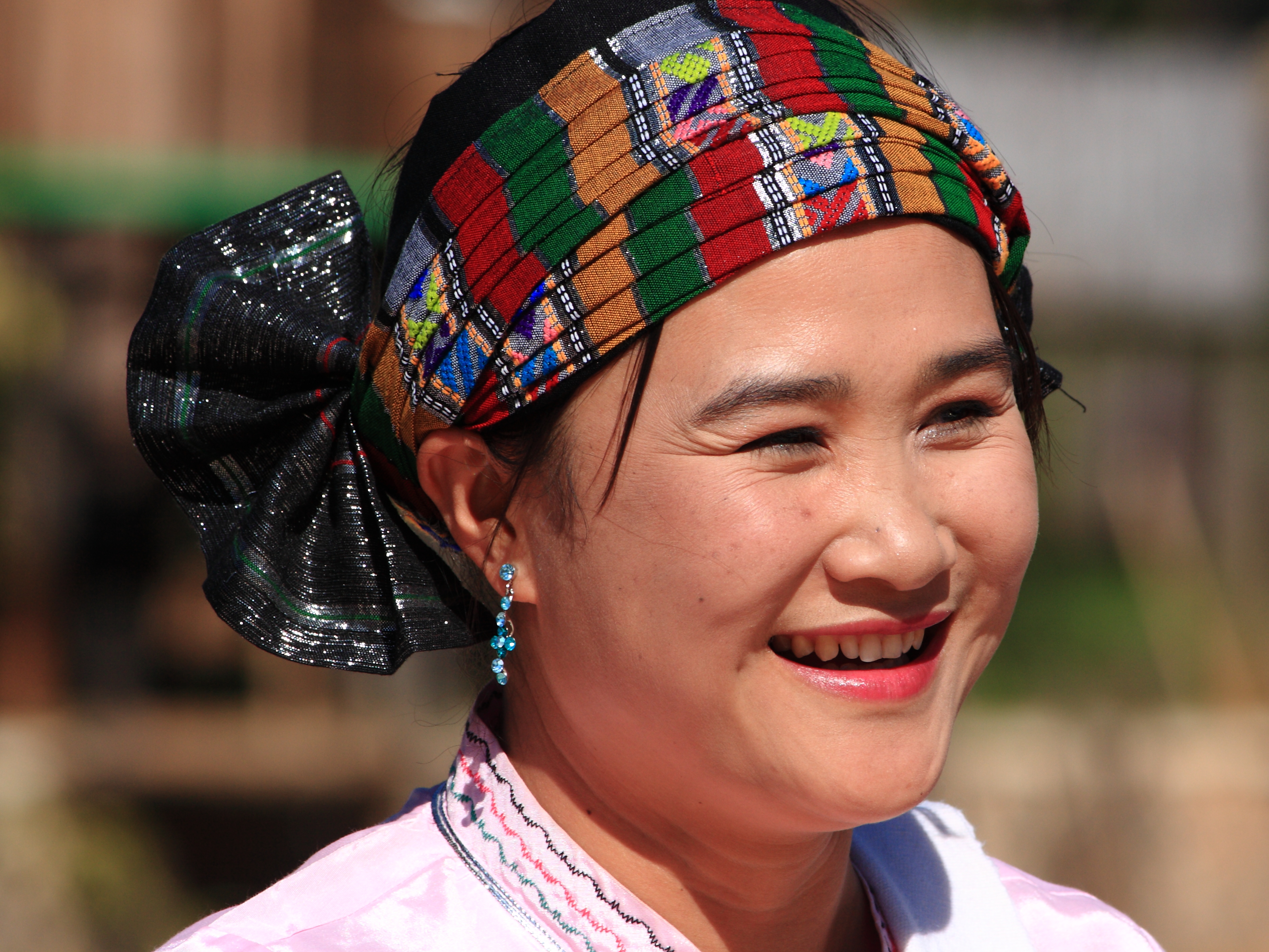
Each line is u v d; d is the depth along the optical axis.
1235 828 23.81
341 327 5.78
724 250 4.56
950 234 4.86
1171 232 25.06
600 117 4.78
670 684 4.83
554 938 5.10
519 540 5.27
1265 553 38.25
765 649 4.78
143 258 23.58
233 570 5.47
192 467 5.71
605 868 5.40
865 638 4.91
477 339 4.96
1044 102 24.89
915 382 4.67
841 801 4.78
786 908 5.49
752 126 4.65
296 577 5.56
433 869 5.29
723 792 5.00
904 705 4.86
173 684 28.48
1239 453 38.75
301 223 5.92
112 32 21.31
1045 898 6.48
